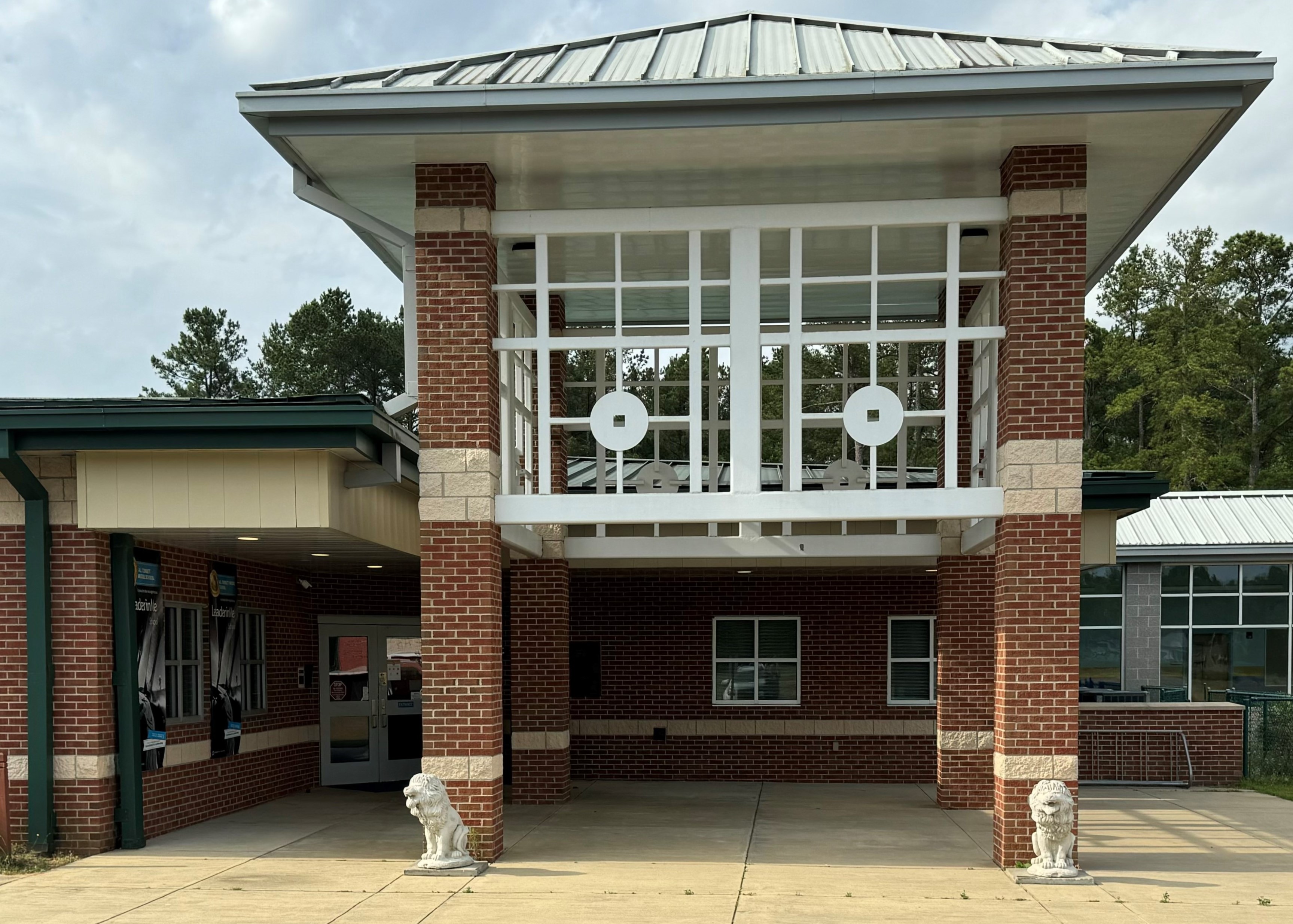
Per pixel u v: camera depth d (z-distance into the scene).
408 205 14.95
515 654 18.12
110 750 13.47
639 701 21.58
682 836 14.98
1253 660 28.75
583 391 47.81
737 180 13.82
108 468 12.91
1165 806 17.69
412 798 12.37
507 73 12.99
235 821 15.98
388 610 21.23
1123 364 52.91
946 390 13.36
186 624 15.62
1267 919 10.59
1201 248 57.19
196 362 56.72
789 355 16.02
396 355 52.06
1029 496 12.69
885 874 12.55
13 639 13.27
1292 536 28.28
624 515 13.23
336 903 11.18
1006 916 10.70
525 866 12.95
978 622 17.50
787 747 21.27
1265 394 54.50
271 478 12.75
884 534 18.44
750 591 21.59
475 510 13.09
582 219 13.48
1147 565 28.62
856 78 11.60
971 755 17.47
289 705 19.03
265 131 12.23
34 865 12.63
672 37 15.00
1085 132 12.23
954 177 13.73
